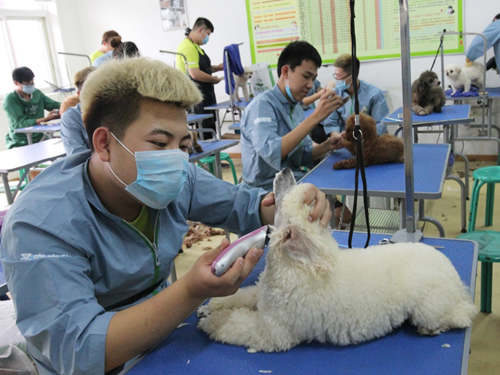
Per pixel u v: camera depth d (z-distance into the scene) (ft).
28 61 18.92
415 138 10.81
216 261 2.35
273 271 2.46
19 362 3.69
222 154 12.37
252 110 7.13
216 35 17.29
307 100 8.64
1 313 4.20
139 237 3.10
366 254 2.70
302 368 2.40
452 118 9.50
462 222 9.50
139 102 2.62
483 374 5.37
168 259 3.33
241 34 16.85
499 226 9.50
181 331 2.89
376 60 14.83
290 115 7.40
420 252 2.81
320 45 15.49
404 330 2.68
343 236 4.31
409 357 2.43
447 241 4.00
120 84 2.61
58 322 2.39
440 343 2.54
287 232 2.43
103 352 2.33
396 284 2.55
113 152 2.76
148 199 2.87
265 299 2.56
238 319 2.69
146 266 3.15
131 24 18.89
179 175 2.83
